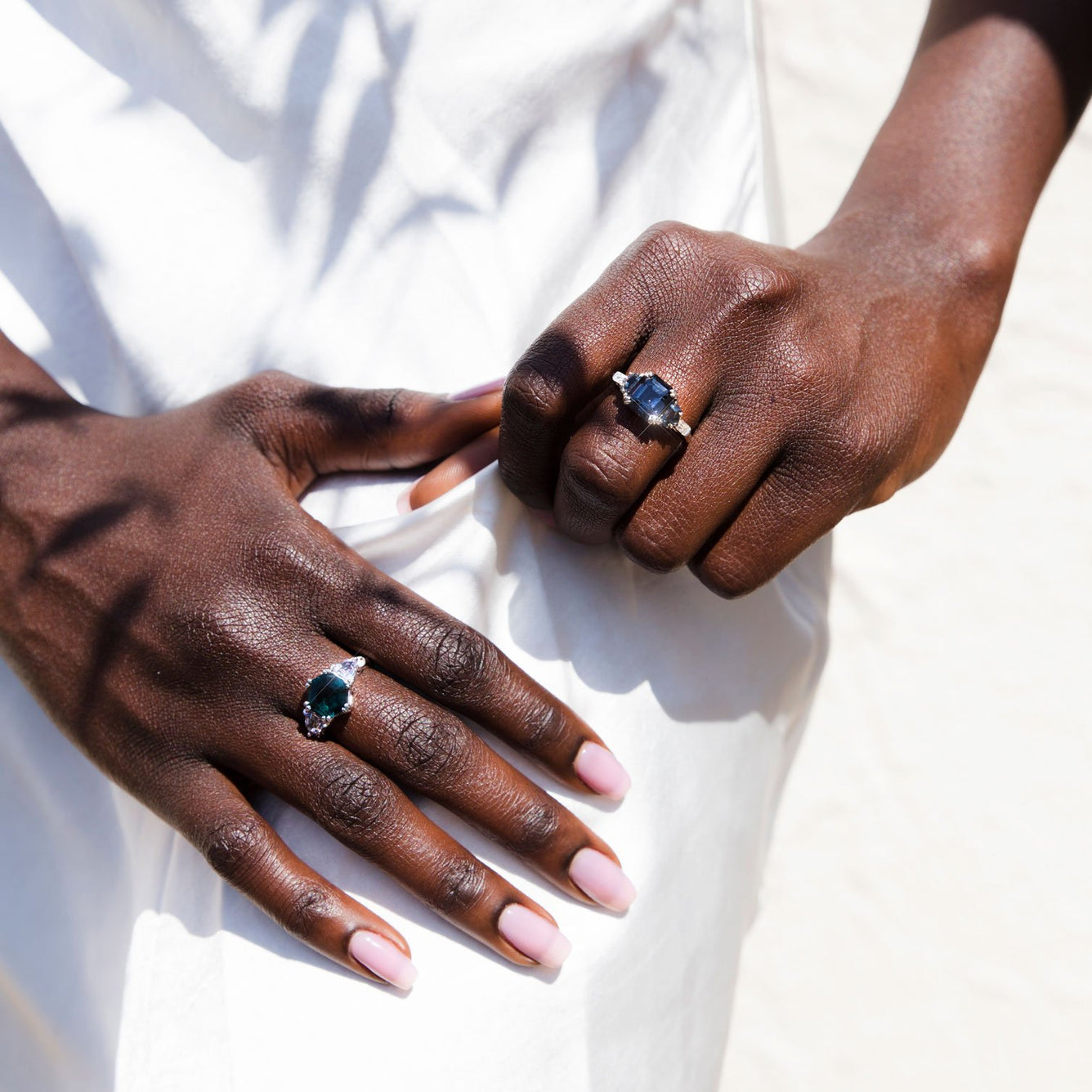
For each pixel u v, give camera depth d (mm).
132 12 581
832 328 541
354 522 573
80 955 596
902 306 559
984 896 828
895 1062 807
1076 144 896
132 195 584
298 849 549
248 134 581
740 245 539
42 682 555
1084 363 883
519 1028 544
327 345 584
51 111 584
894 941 831
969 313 572
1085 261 891
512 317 582
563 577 569
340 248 585
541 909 544
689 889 573
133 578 547
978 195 579
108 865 592
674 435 528
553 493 552
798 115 941
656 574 556
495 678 541
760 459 532
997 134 585
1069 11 591
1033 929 816
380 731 535
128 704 545
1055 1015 797
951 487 891
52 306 591
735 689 590
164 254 584
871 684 874
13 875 592
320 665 536
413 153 583
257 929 546
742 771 590
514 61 583
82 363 594
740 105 622
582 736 549
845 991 826
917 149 588
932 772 854
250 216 586
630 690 570
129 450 567
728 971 587
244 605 540
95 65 588
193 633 539
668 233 537
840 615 886
